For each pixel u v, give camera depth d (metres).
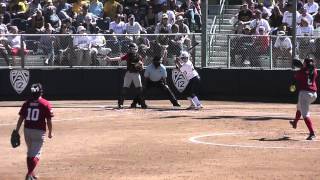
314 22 108.12
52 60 106.31
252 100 101.44
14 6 124.62
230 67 103.38
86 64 106.19
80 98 106.31
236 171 49.28
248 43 102.50
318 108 91.25
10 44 106.31
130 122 77.06
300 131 69.31
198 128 71.56
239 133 68.06
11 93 106.50
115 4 120.00
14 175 49.94
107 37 105.94
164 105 95.81
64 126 74.69
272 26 109.94
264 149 58.75
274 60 101.56
